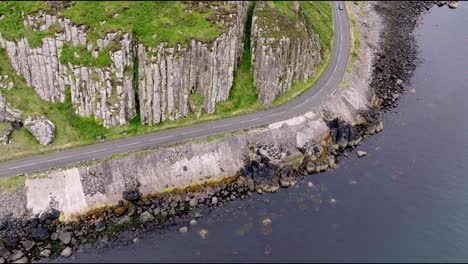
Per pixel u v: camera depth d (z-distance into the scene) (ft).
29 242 259.19
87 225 269.03
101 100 310.65
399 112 348.38
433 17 453.17
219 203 281.74
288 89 345.51
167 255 250.98
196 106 323.98
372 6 461.78
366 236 258.37
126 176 287.69
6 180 278.67
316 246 253.44
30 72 319.06
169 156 296.92
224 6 351.67
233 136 309.63
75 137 306.14
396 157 312.09
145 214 273.75
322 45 384.68
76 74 310.86
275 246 254.27
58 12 324.60
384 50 406.41
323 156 311.88
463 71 385.09
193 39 317.63
